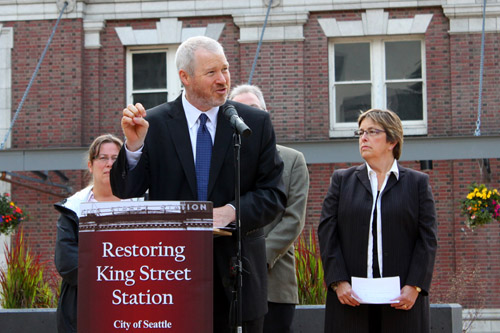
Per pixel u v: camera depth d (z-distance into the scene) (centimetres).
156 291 285
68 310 427
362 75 1320
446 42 1288
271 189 352
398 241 426
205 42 349
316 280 661
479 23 1276
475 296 1224
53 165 1120
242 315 344
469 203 1110
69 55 1327
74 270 418
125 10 1334
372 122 439
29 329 654
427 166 1210
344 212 437
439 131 1282
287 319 480
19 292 746
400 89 1315
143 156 347
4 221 1133
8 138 1323
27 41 1336
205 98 347
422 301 423
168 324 284
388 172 438
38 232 1306
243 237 349
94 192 454
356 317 423
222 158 349
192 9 1323
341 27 1305
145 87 1350
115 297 285
